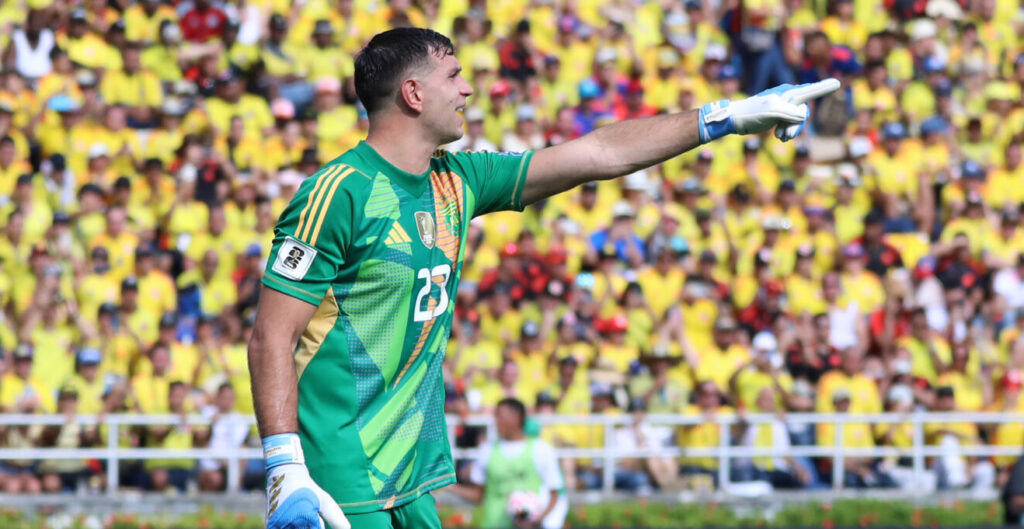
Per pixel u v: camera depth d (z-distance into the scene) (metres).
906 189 54.53
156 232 48.62
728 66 58.19
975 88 60.12
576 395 44.41
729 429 44.62
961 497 44.88
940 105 58.00
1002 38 62.38
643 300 46.78
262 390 11.84
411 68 12.43
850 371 46.16
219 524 38.72
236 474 41.94
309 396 12.36
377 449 12.55
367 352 12.40
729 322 46.31
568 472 43.38
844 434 45.56
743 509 41.97
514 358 45.03
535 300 47.38
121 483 41.94
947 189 54.81
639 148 13.29
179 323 45.66
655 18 59.47
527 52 55.84
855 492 44.78
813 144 56.19
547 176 13.37
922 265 51.34
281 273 11.88
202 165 50.06
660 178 53.28
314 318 12.28
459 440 43.44
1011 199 56.19
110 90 52.94
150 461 42.06
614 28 58.19
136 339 44.50
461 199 13.08
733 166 53.91
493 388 44.03
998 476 46.16
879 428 46.19
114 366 44.06
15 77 51.56
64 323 44.69
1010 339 50.47
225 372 43.81
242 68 54.19
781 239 51.22
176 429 42.22
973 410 48.16
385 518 12.62
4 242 46.06
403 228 12.39
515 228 49.66
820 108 56.56
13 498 40.66
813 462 45.16
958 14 61.47
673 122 13.31
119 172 50.78
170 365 43.34
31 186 47.84
